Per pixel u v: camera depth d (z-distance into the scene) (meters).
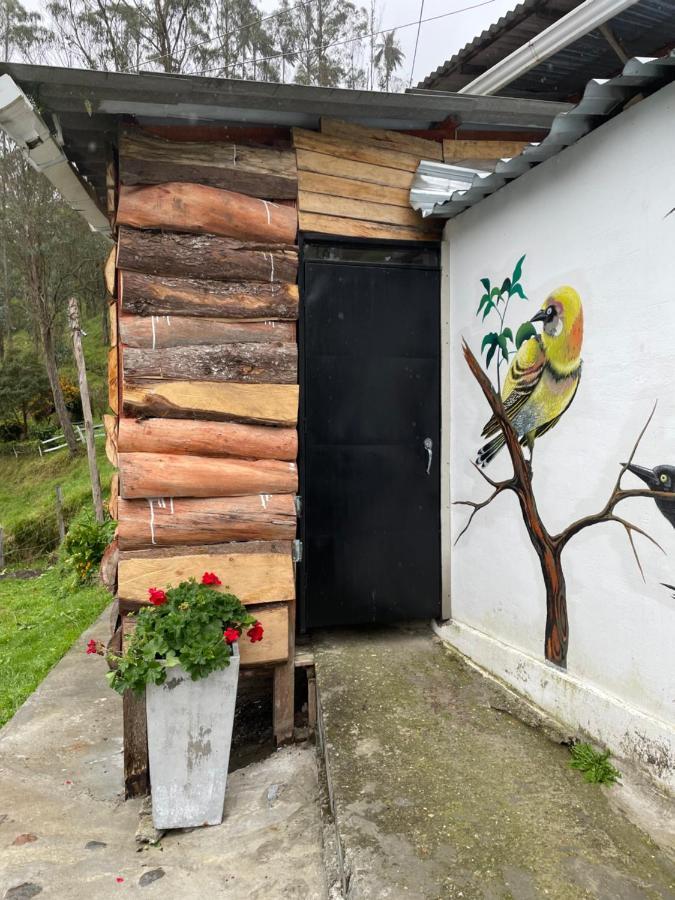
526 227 3.29
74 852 2.78
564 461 3.06
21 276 24.30
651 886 2.03
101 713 4.39
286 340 3.52
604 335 2.78
